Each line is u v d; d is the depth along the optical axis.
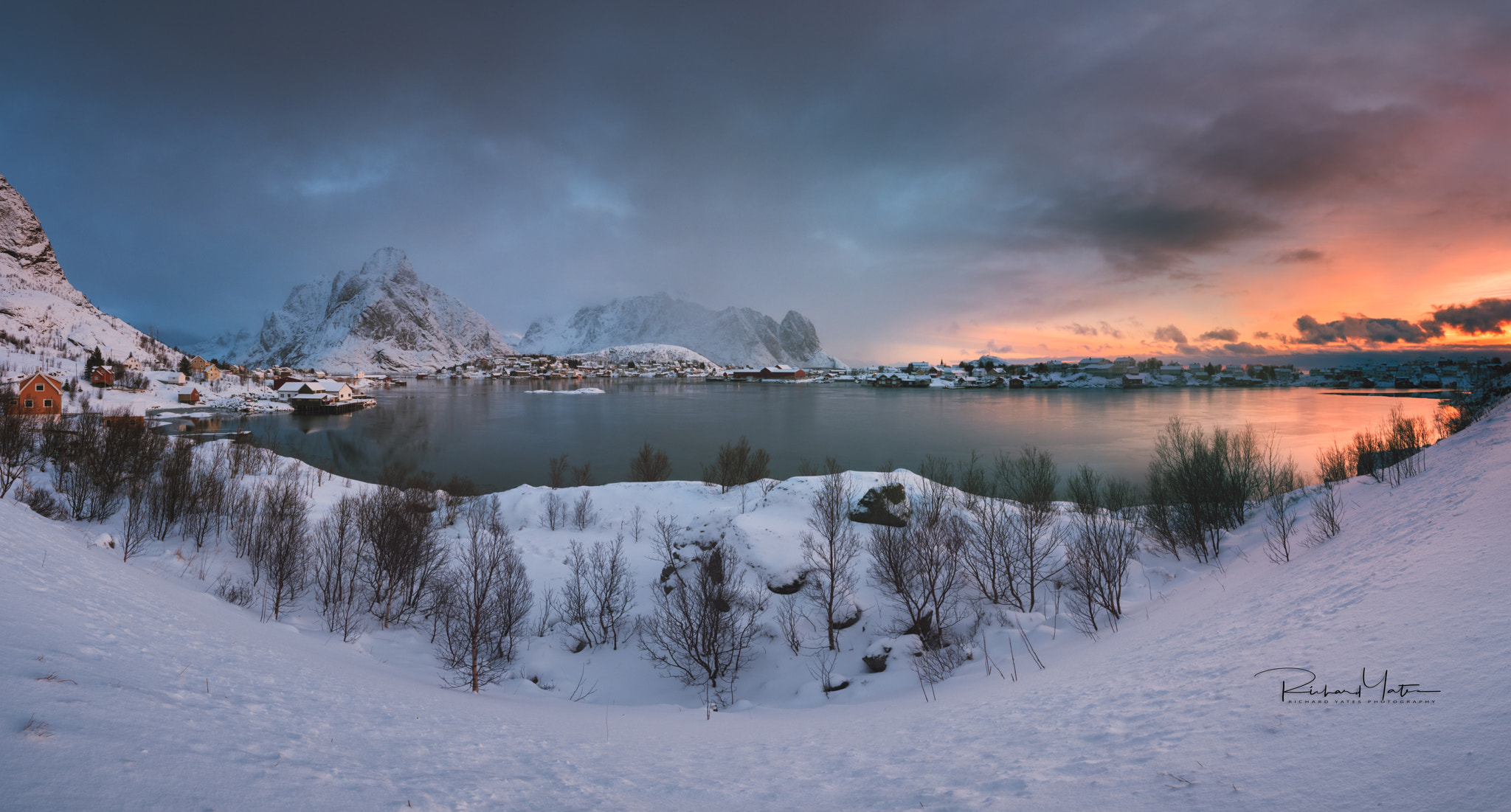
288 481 44.91
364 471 81.19
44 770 5.12
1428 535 13.78
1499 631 7.34
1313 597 12.48
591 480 72.19
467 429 128.75
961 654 20.80
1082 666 14.50
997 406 178.75
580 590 29.66
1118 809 6.28
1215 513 31.25
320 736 8.55
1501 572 9.27
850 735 12.58
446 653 23.80
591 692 22.42
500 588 25.61
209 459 46.19
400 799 6.79
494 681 21.81
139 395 154.25
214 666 10.64
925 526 32.09
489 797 7.60
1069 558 25.69
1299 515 27.61
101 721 6.40
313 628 23.27
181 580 23.28
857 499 37.50
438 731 10.93
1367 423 115.00
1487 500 14.57
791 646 24.25
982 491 51.72
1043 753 8.58
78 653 8.51
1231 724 7.60
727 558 29.45
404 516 30.58
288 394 177.38
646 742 12.88
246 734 7.61
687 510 42.66
